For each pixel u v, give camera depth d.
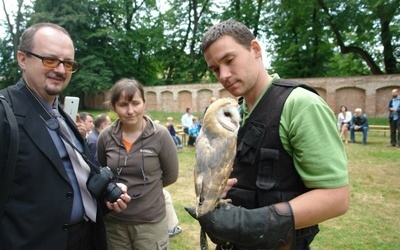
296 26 22.75
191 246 3.93
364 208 5.10
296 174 1.33
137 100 2.44
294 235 1.24
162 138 2.58
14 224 1.58
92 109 31.52
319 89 20.00
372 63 20.59
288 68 24.27
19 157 1.60
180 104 26.31
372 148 10.85
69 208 1.72
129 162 2.46
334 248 3.82
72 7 29.83
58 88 1.82
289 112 1.30
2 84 33.91
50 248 1.65
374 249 3.79
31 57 1.76
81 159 1.93
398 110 10.91
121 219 2.43
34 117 1.71
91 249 2.01
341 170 1.21
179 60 31.30
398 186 6.27
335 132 1.27
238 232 1.24
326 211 1.20
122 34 31.25
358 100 18.86
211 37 1.36
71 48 1.86
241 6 28.22
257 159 1.36
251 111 1.42
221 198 1.42
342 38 21.70
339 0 19.48
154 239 2.47
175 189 6.35
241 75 1.35
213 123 1.44
